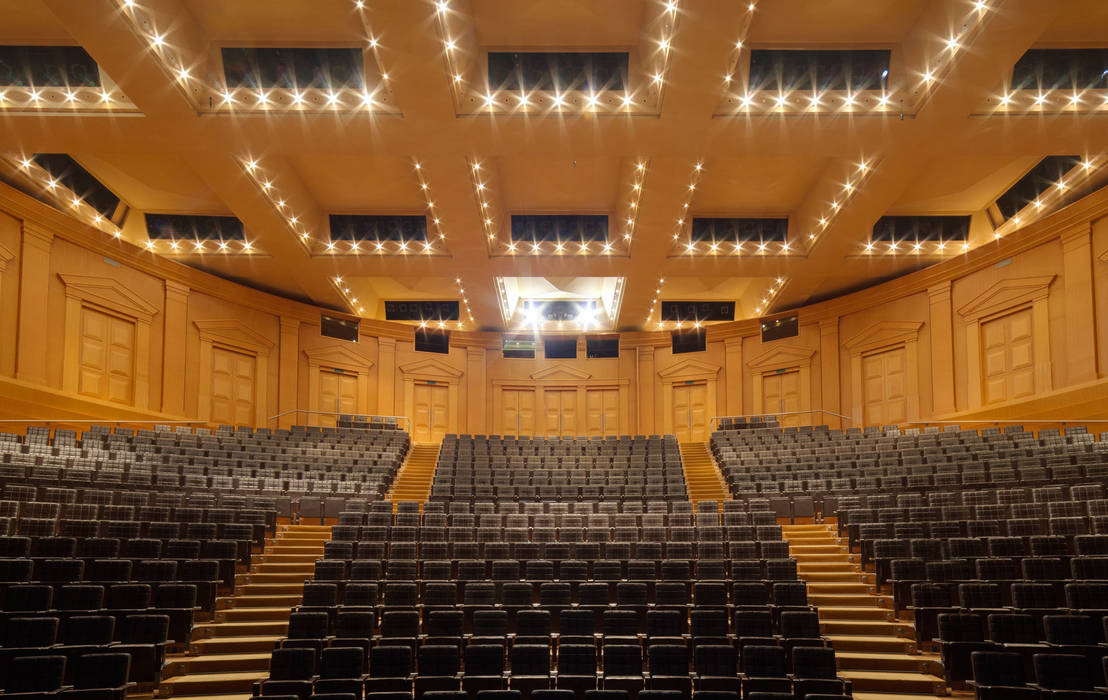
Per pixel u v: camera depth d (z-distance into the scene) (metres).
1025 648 8.09
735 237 16.86
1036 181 14.92
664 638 8.58
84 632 8.14
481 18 10.72
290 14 10.59
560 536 12.12
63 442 13.59
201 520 11.52
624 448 19.70
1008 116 11.34
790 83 11.44
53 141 12.00
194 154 12.96
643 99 11.45
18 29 10.77
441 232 15.72
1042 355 15.52
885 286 19.30
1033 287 15.78
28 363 14.30
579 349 23.69
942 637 8.42
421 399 22.89
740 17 9.62
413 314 22.66
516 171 14.90
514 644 8.42
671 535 11.99
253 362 19.83
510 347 23.64
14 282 14.19
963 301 17.58
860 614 10.02
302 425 20.44
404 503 13.71
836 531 12.87
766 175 14.99
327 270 17.50
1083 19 10.55
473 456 18.66
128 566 9.37
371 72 11.13
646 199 14.41
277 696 6.91
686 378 22.92
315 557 11.82
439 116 11.42
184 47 10.60
